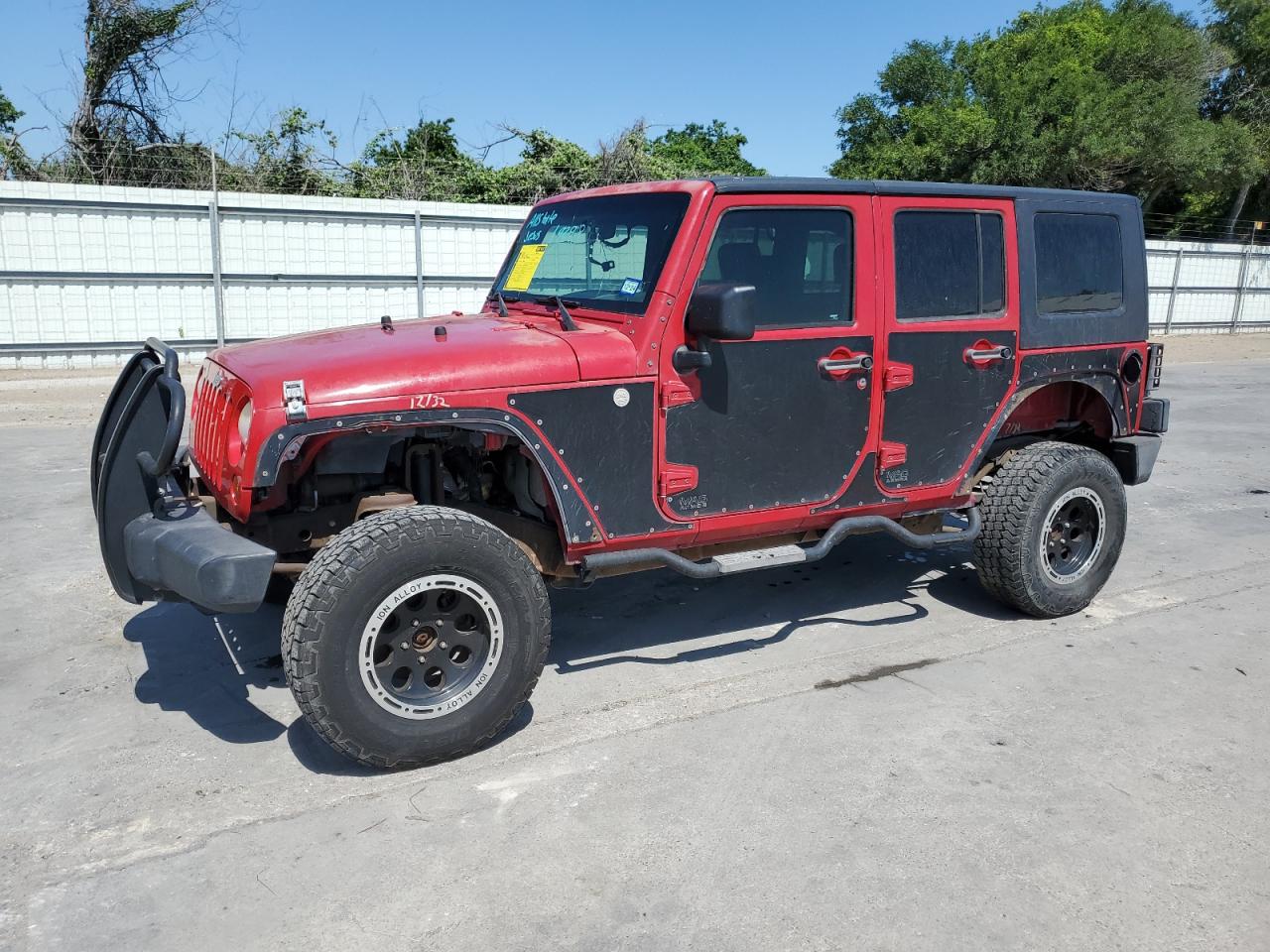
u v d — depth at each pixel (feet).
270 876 9.28
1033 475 15.40
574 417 11.64
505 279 15.39
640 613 16.69
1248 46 107.65
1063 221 15.46
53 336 44.70
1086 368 15.94
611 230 13.21
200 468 12.25
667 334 12.01
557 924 8.61
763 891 9.08
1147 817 10.36
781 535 14.03
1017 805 10.57
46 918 8.66
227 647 14.80
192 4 56.80
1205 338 80.69
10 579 17.65
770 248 12.73
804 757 11.61
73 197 43.60
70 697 13.10
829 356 13.26
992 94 86.48
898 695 13.37
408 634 10.88
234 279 47.52
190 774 11.14
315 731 11.23
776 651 15.01
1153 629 15.94
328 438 10.91
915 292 13.96
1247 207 117.70
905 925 8.61
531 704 13.07
